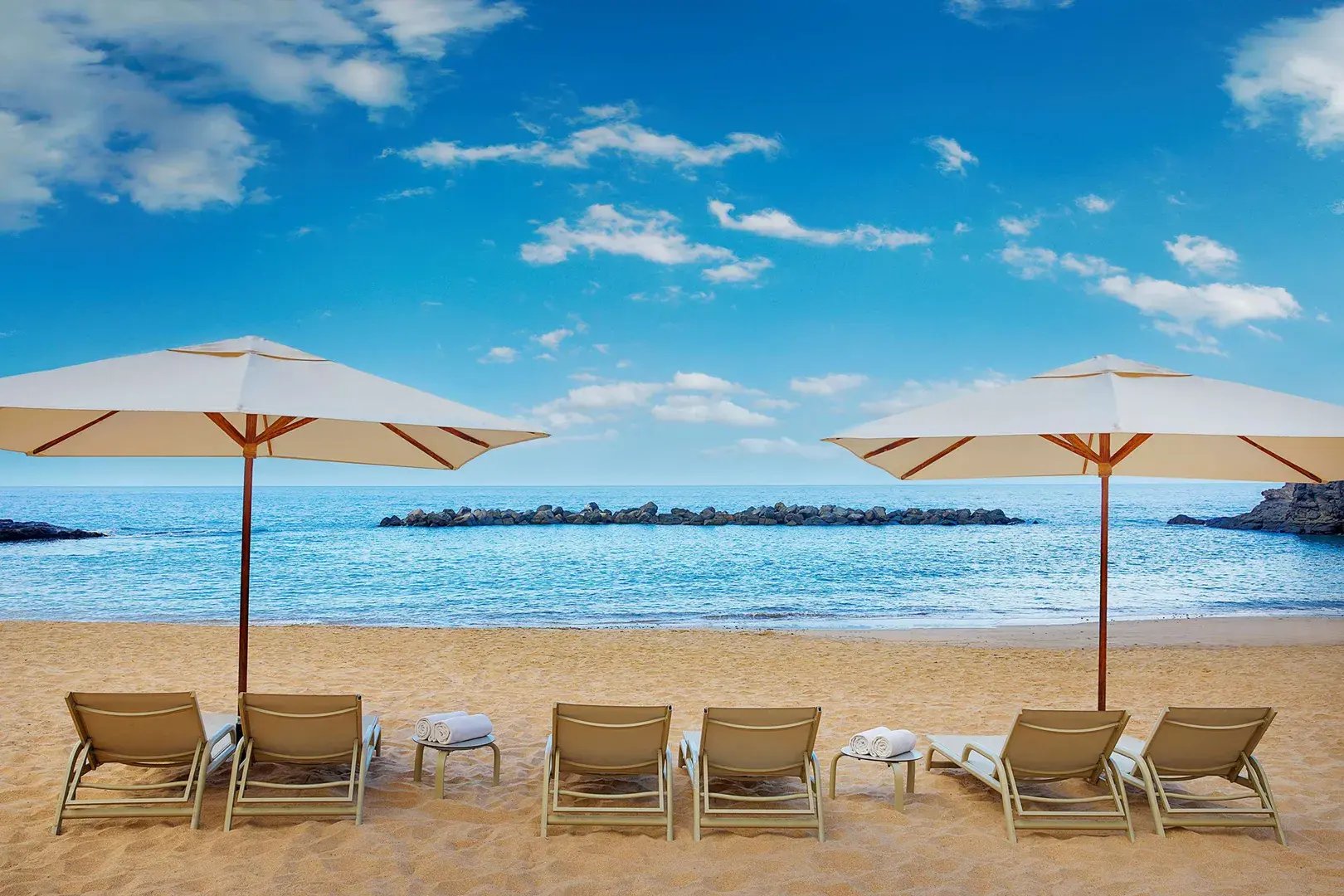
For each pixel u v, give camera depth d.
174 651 11.56
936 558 34.78
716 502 120.88
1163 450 6.36
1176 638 14.56
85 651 11.44
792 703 8.58
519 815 4.89
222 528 53.81
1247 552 37.12
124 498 117.69
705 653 12.00
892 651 12.38
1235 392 4.81
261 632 13.68
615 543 42.88
